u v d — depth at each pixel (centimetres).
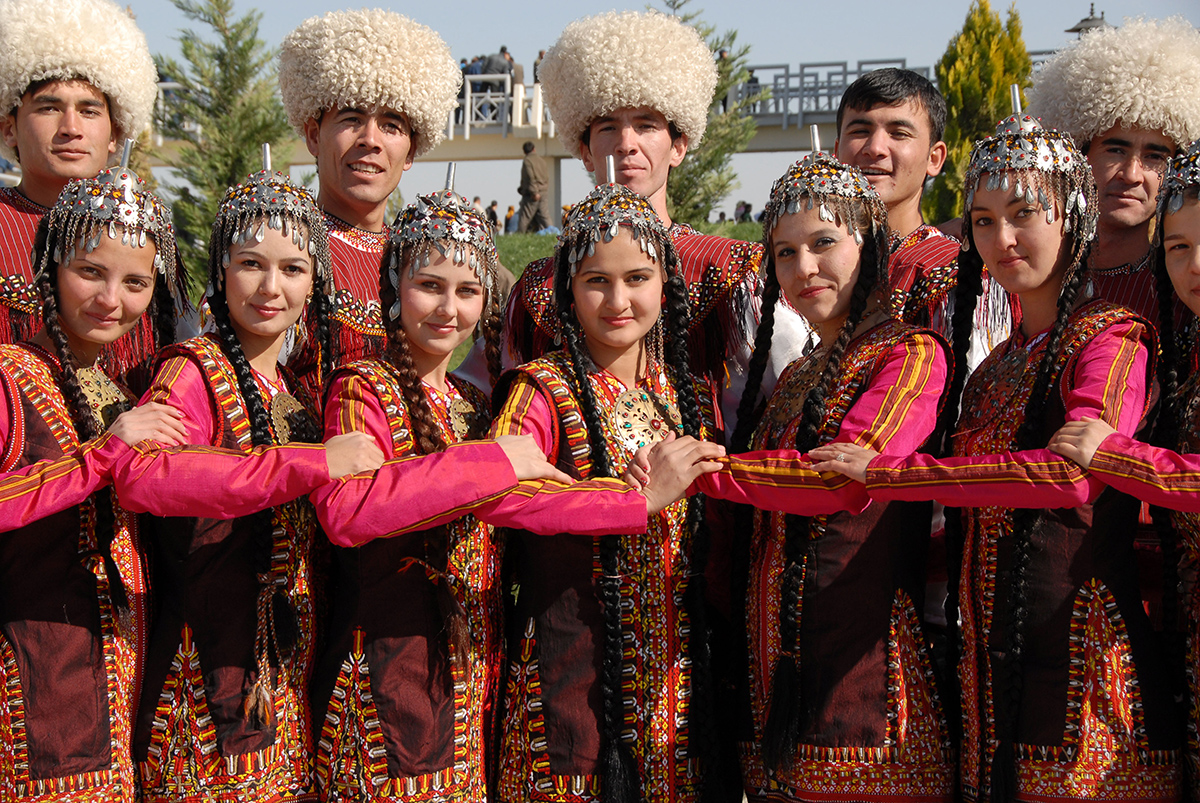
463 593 271
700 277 342
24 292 352
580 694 265
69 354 273
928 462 241
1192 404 265
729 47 1041
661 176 381
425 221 276
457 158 2342
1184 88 351
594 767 263
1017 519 254
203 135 1109
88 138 379
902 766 259
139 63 393
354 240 391
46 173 376
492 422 277
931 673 267
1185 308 324
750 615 283
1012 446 263
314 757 263
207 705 257
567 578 269
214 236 278
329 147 391
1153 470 227
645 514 256
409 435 267
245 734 256
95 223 270
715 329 346
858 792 258
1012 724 250
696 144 403
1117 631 252
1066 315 262
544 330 341
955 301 334
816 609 265
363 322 371
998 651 256
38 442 262
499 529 284
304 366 316
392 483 244
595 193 283
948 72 1492
